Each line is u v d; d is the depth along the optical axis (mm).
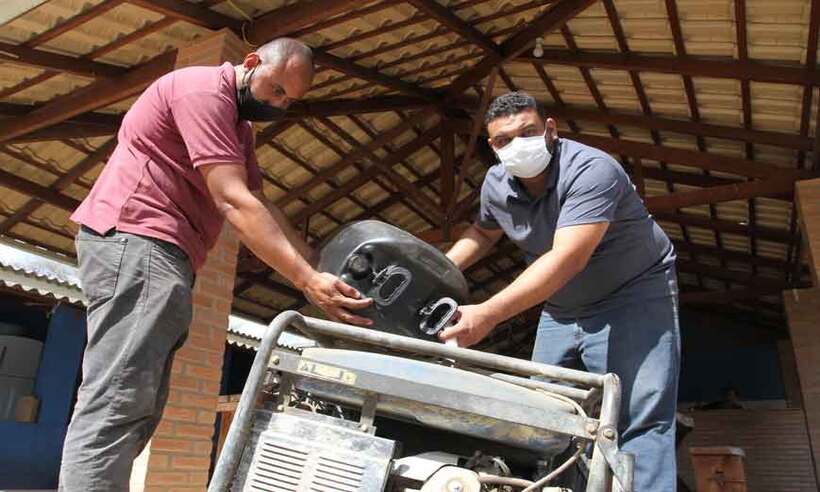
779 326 16391
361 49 7750
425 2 6863
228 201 1856
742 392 16156
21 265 7605
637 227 2402
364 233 1965
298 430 1499
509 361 1673
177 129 1969
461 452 1724
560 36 7844
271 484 1450
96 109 7398
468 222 12797
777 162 8891
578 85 8742
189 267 1968
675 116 8711
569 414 1482
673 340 2404
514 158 2287
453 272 2010
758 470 11062
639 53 7637
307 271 1835
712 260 13695
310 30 6875
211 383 5156
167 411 4793
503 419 1478
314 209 11039
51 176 8453
